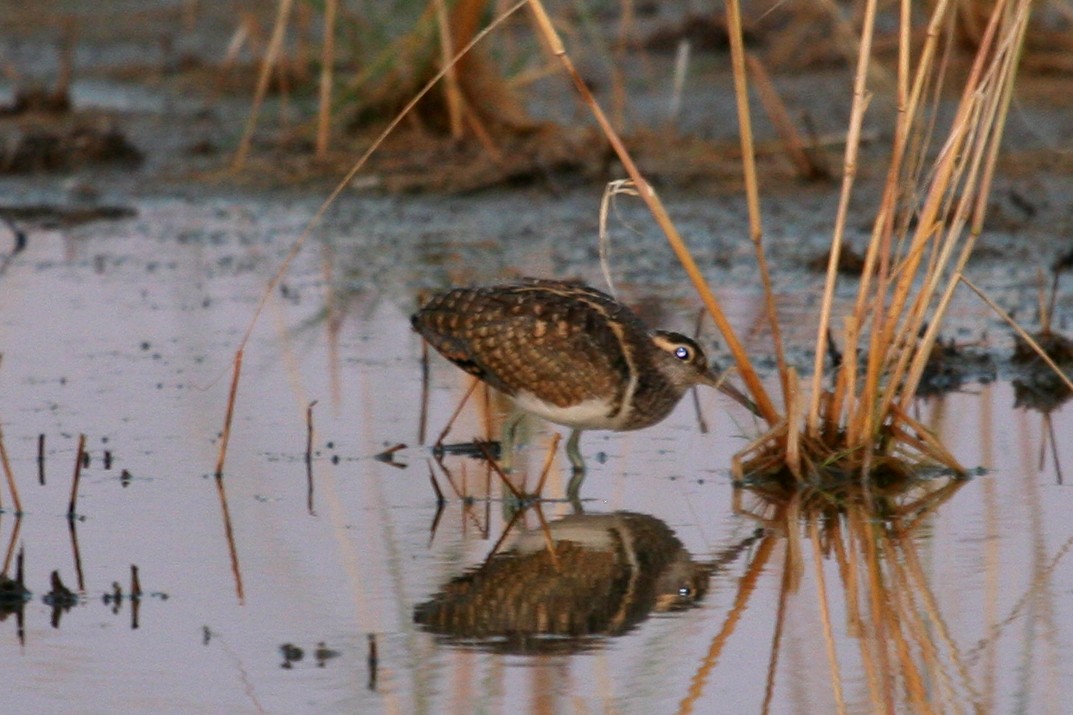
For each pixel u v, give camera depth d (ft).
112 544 33.40
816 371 36.42
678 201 62.28
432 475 36.01
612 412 36.65
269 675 27.30
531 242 58.65
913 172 41.45
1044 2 76.74
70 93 79.61
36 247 60.18
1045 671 27.09
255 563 32.30
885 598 30.27
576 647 28.35
